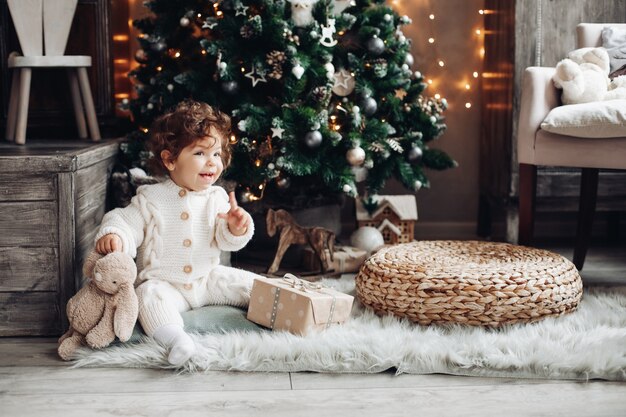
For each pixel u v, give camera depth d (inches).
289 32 97.3
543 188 114.6
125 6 126.9
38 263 76.6
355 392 62.2
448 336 71.6
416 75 112.6
